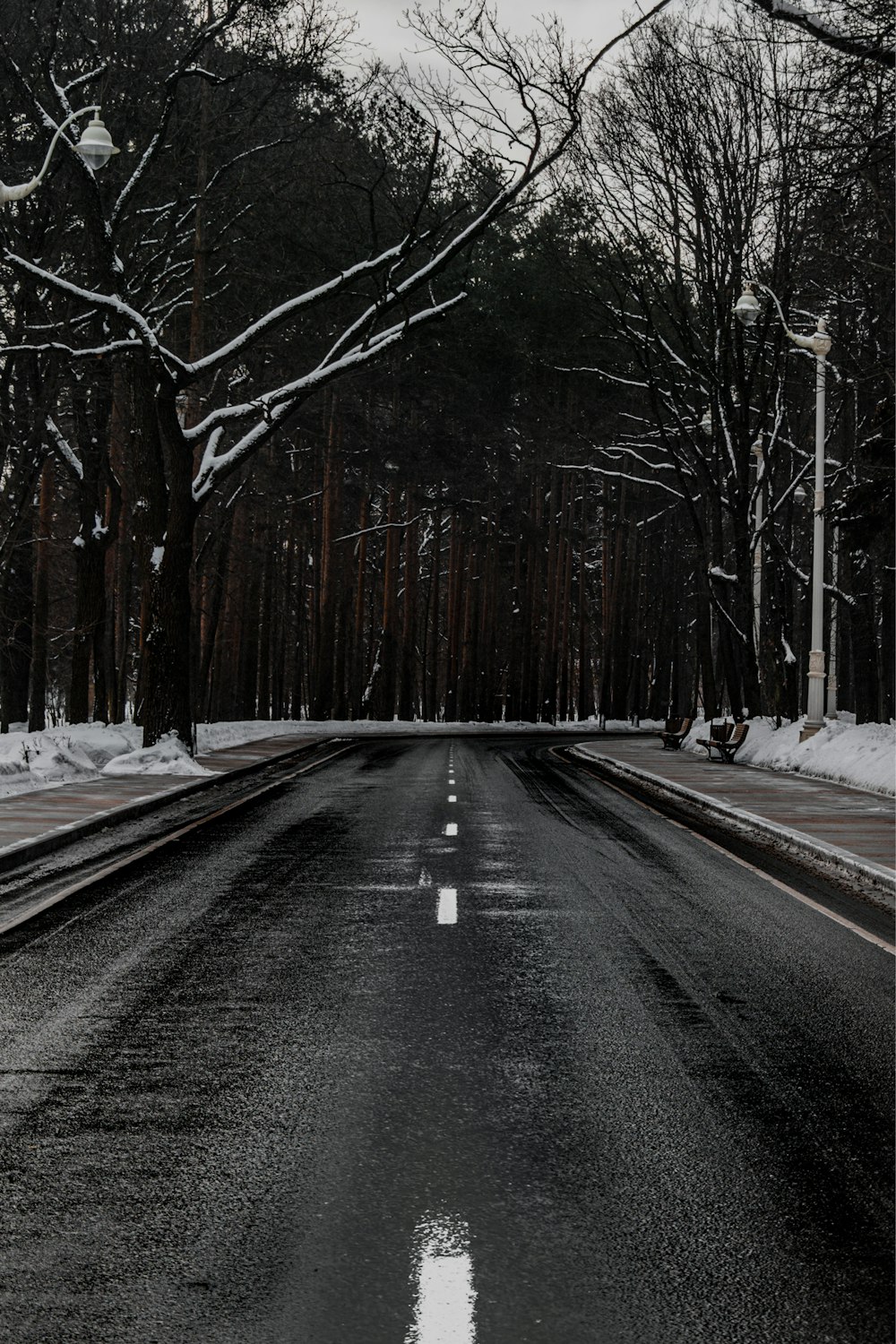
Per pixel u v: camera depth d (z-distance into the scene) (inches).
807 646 2645.2
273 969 370.6
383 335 1286.9
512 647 3120.1
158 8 1282.0
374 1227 189.9
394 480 2500.0
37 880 537.3
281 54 1266.0
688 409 1744.6
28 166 1344.7
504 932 428.5
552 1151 223.1
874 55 501.7
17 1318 161.6
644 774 1182.3
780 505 1732.3
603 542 3299.7
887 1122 240.7
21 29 1257.4
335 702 2716.5
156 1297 167.3
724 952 400.5
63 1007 325.4
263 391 1777.8
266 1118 240.2
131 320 1164.5
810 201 802.8
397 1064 276.7
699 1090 259.4
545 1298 167.2
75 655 1584.6
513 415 2682.1
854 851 610.5
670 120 1473.9
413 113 1166.3
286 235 1435.8
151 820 775.1
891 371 1198.3
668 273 1759.4
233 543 2145.7
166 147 1310.3
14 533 1419.8
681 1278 173.6
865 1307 165.6
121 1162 217.0
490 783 1095.6
